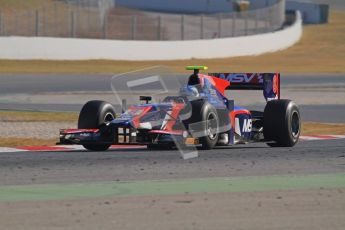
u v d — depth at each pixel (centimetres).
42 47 12812
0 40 12412
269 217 2397
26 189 2920
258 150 4353
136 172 3394
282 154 4128
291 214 2447
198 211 2488
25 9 15788
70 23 14875
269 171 3447
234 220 2347
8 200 2672
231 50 16125
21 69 11669
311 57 16500
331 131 5959
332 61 15712
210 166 3600
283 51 17662
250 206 2578
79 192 2858
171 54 14612
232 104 4447
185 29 17875
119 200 2683
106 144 4147
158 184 3058
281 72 12912
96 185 3023
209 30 18075
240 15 19338
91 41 13412
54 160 3838
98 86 9919
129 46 13912
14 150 4419
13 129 5778
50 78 10756
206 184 3061
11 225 2245
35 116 6756
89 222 2300
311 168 3550
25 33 14050
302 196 2777
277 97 4653
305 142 4994
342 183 3100
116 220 2333
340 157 4000
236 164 3678
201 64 14088
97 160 3831
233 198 2731
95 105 4262
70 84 10112
